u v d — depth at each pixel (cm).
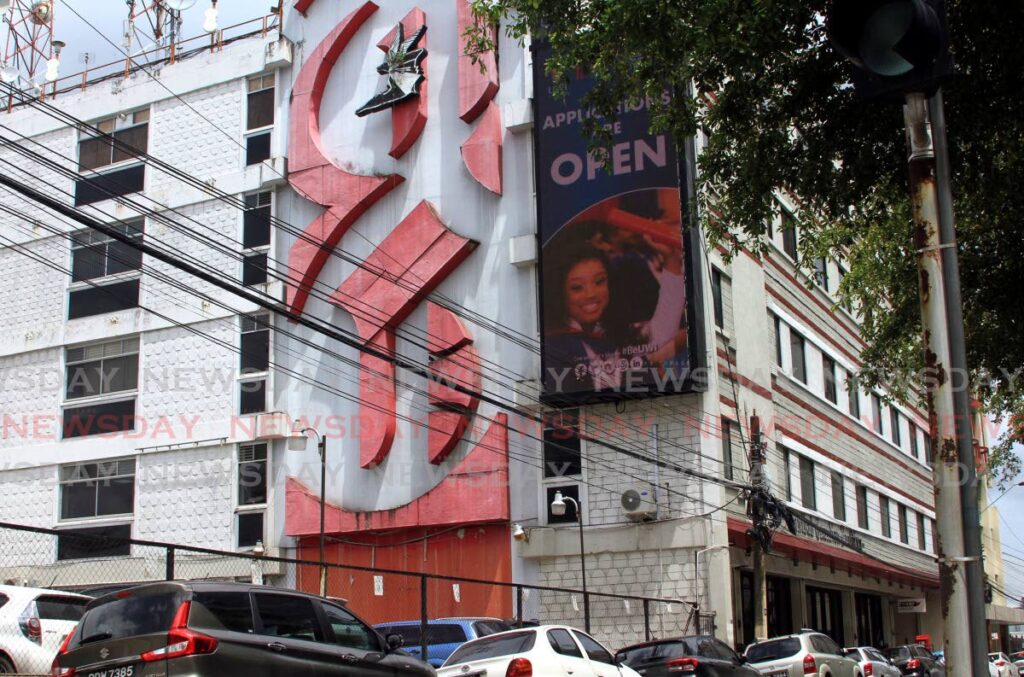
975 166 1459
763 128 1509
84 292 3894
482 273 3306
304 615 1199
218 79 3853
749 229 1553
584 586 2702
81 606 1509
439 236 3331
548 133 3158
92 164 3991
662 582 2905
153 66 4012
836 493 4019
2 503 3834
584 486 3045
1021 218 1520
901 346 2200
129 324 3778
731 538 2933
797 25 1427
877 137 1450
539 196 3128
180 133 3869
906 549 4750
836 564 3616
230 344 3622
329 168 3544
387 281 3372
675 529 2908
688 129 1548
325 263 3547
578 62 1584
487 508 3100
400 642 1323
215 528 3497
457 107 3466
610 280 3006
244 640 1088
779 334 3747
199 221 3753
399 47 3525
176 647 1030
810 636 2192
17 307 3988
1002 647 7244
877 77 703
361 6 3659
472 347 3250
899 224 1870
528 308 3212
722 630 2820
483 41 1694
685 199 2988
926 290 689
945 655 645
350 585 3275
